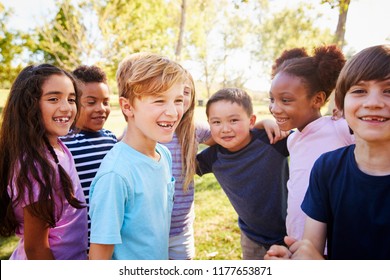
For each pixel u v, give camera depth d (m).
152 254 1.50
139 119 1.47
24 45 10.05
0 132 1.67
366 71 1.20
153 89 1.41
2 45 9.61
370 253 1.27
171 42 12.48
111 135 2.38
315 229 1.39
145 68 1.42
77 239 1.75
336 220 1.33
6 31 9.54
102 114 2.24
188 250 2.22
